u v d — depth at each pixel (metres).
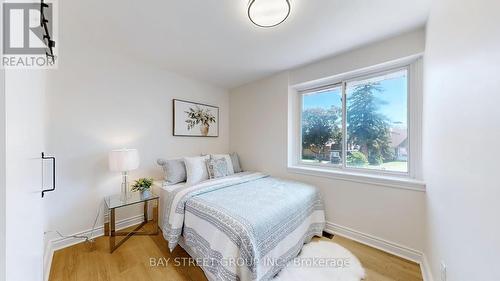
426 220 1.67
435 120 1.39
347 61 2.25
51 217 1.91
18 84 0.66
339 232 2.30
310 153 2.82
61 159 1.98
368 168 2.27
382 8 1.51
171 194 2.02
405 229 1.85
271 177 2.89
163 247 2.00
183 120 3.05
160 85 2.79
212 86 3.48
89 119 2.16
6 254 0.49
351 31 1.84
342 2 1.45
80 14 1.59
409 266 1.72
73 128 2.06
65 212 2.00
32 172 0.87
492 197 0.65
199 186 2.11
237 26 1.78
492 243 0.65
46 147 1.83
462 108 0.91
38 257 1.04
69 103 2.03
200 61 2.53
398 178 1.96
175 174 2.55
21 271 0.65
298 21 1.68
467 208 0.85
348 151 2.43
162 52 2.31
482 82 0.73
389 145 2.13
